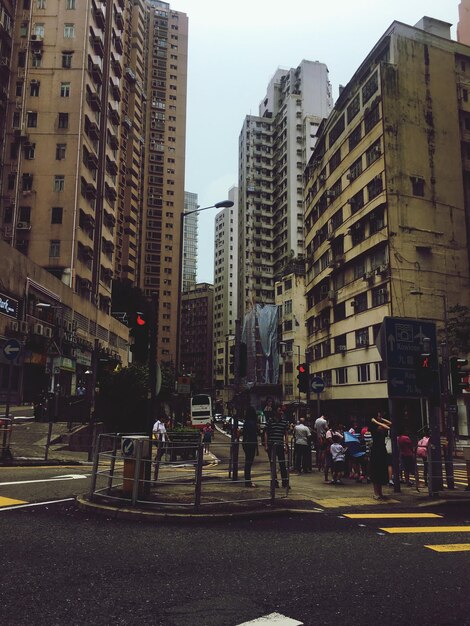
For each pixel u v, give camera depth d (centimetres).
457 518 870
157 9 12262
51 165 4806
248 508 855
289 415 7025
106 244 5884
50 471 1315
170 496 917
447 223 3988
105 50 5841
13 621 374
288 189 9481
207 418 4694
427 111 4119
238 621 386
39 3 5112
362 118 4297
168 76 12100
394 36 4141
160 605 416
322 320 5197
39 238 4703
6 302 3462
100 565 520
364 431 1958
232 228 14038
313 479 1407
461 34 5878
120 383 2544
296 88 10175
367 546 638
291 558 571
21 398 3697
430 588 476
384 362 1240
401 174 3922
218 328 13838
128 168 8475
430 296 3825
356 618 399
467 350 3394
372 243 4031
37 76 4959
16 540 607
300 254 9206
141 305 7712
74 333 4675
